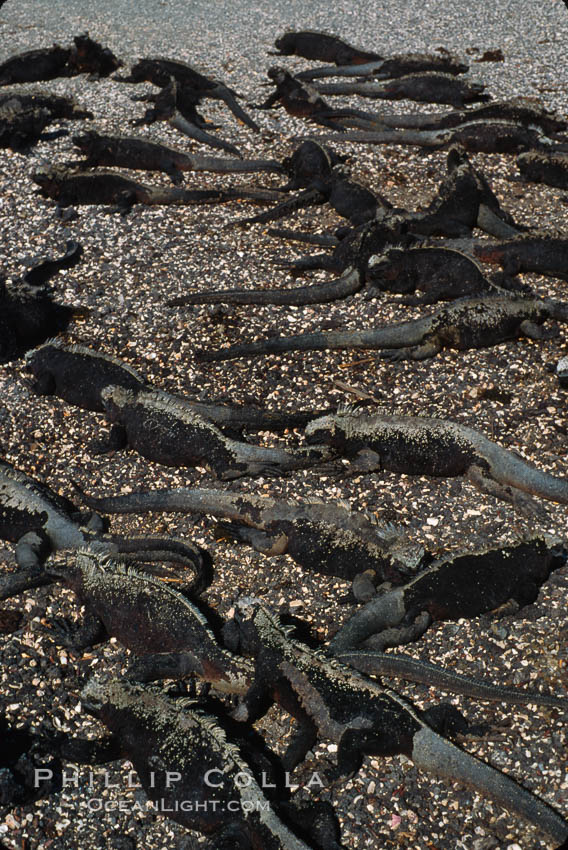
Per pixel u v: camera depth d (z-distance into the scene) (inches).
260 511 296.4
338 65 701.9
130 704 232.1
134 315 408.2
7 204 501.4
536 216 478.0
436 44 742.5
